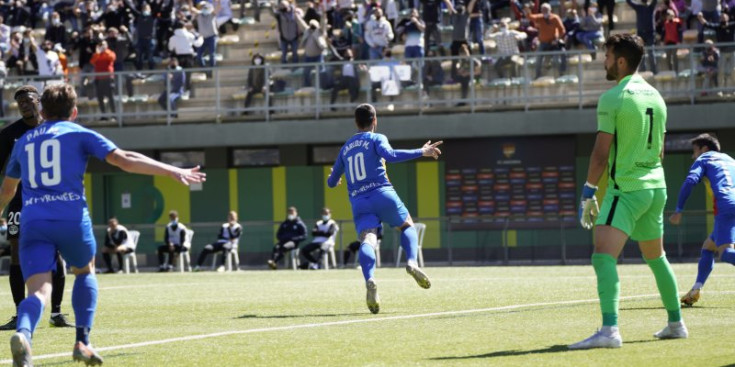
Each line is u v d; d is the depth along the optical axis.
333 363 12.41
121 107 51.62
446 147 51.94
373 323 17.38
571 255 46.91
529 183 50.91
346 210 54.38
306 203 54.72
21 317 11.52
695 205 50.97
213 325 18.02
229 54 58.44
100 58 52.47
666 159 50.88
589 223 13.37
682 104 46.81
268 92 50.88
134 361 13.03
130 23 56.56
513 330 15.59
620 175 13.09
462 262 47.62
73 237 11.90
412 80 49.56
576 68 48.53
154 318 19.89
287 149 54.72
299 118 50.59
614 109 13.04
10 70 55.22
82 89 51.69
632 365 11.45
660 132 13.23
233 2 60.66
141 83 51.59
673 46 46.84
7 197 12.57
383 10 55.16
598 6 53.19
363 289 27.91
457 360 12.31
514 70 48.97
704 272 19.48
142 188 56.53
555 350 12.94
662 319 16.89
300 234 48.12
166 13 56.34
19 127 17.58
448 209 52.03
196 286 31.45
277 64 52.75
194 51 54.16
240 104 51.12
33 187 11.96
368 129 20.22
